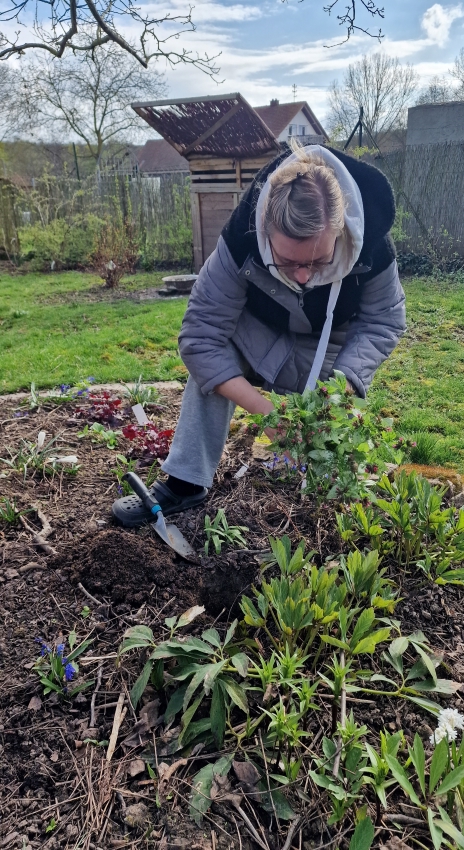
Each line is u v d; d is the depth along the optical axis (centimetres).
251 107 814
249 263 201
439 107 1238
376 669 179
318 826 140
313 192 170
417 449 361
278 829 139
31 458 301
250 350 235
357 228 185
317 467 196
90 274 1242
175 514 248
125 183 1292
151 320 756
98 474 300
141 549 217
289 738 149
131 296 973
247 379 255
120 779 150
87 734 162
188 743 157
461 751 138
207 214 1025
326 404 190
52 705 170
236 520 242
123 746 158
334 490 202
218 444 241
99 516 257
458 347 613
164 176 1260
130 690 172
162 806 143
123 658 183
